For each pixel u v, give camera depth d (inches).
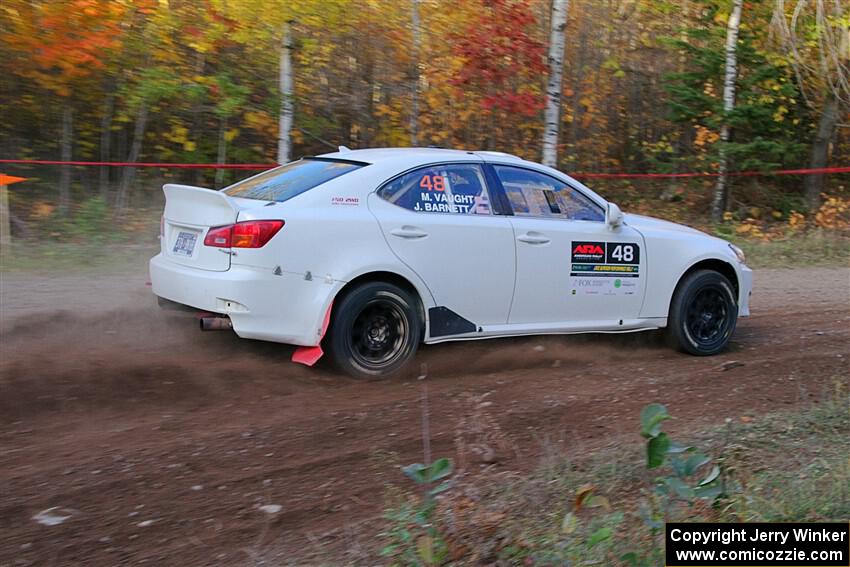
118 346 245.6
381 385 225.3
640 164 730.8
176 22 517.3
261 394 213.3
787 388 238.7
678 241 273.9
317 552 140.1
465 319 238.1
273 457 176.7
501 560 135.0
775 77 631.8
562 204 257.1
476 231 237.1
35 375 211.8
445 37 579.8
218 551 139.6
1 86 494.9
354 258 219.0
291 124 542.6
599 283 257.9
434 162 238.2
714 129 657.0
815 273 482.0
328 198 221.1
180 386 213.9
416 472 128.0
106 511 150.4
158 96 508.4
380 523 151.2
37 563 133.2
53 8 467.5
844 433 201.3
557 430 199.9
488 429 196.4
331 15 522.3
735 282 285.7
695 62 648.4
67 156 510.9
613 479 170.4
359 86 599.5
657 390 233.0
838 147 764.0
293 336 214.8
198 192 217.5
